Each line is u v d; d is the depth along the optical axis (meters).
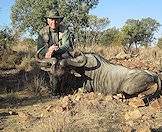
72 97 3.27
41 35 3.64
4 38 6.00
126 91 3.21
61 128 2.47
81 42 8.86
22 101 3.44
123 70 3.31
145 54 5.71
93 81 3.42
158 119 2.71
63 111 2.91
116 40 10.65
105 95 3.35
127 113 2.75
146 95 3.18
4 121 2.85
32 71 4.36
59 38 3.63
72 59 3.42
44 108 3.12
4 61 5.00
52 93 3.61
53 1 9.52
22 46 7.03
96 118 2.73
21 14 9.85
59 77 3.44
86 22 10.03
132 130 2.47
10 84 4.01
